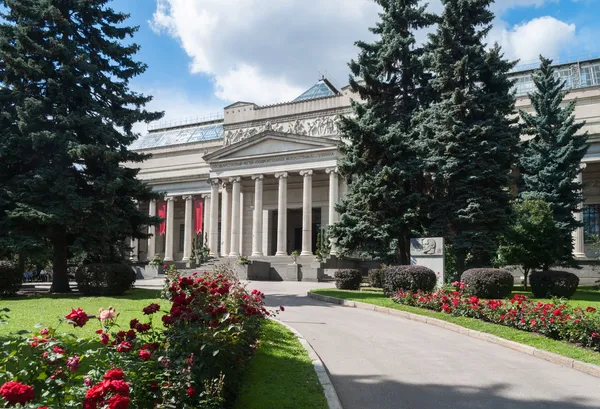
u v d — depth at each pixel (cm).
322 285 3516
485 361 1091
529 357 1136
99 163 2545
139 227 2864
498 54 2892
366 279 3903
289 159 5097
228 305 993
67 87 2564
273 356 994
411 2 3159
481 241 2606
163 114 2853
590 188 4969
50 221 2298
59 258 2616
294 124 5431
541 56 3753
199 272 4316
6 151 2403
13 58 2345
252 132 5678
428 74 3147
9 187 2411
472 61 2817
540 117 3684
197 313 765
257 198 5212
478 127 2662
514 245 2967
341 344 1268
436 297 1825
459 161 2661
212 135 7238
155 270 5434
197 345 643
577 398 820
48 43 2516
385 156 2653
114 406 382
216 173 5525
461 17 2861
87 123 2512
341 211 2877
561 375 973
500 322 1474
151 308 738
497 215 2647
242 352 820
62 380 476
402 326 1577
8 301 2017
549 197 3475
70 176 2477
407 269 2181
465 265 2755
